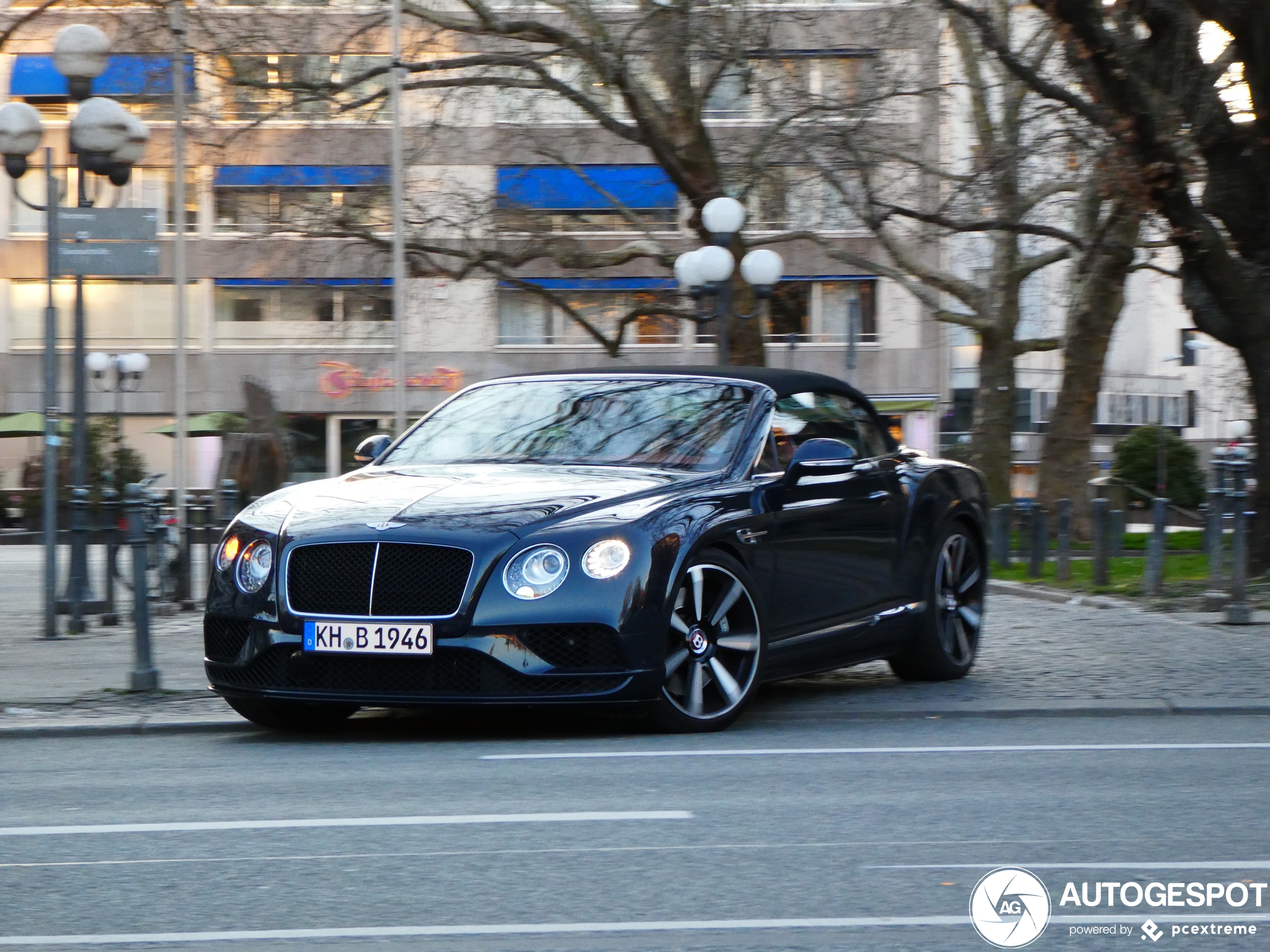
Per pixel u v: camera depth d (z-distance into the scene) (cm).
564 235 3547
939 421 5600
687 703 896
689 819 650
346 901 522
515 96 3400
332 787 736
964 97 3656
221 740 916
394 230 3244
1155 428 4547
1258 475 1945
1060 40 1906
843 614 1020
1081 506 3266
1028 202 2959
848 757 812
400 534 854
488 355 5572
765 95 3081
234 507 2055
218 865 575
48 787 754
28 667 1261
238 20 3197
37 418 5125
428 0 3834
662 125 3144
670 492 909
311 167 4247
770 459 986
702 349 5603
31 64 5388
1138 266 3278
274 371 5612
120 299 5597
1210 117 1967
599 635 847
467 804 688
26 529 4344
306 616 862
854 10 3114
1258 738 879
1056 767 779
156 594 1920
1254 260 1986
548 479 926
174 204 5494
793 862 573
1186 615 1590
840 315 5622
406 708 884
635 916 500
